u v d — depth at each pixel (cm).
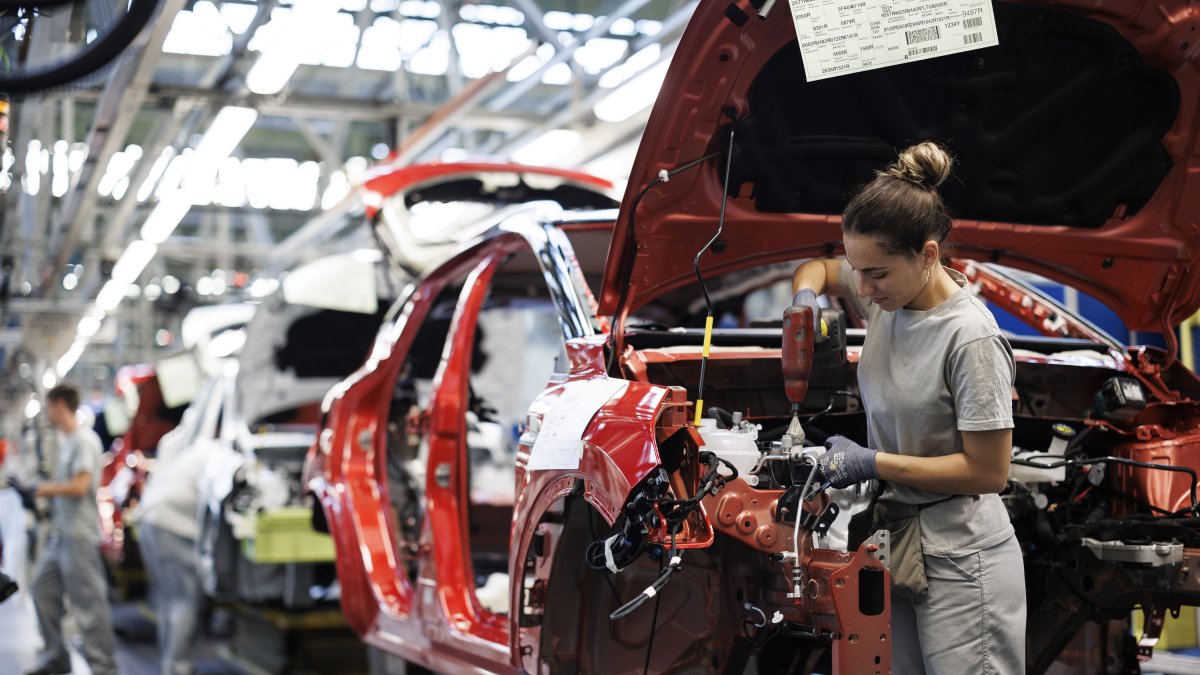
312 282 757
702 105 296
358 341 807
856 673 255
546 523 334
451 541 435
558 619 333
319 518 548
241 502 693
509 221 426
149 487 752
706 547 282
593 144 938
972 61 309
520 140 1019
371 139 1566
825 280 314
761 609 287
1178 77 318
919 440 265
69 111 1084
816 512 271
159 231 1295
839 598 255
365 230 1598
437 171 603
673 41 793
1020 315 435
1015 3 297
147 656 843
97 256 1465
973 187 333
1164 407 346
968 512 266
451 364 445
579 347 332
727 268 335
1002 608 265
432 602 431
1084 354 369
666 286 326
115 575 1113
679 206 315
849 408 335
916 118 318
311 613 686
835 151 320
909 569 269
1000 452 253
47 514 808
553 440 315
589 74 891
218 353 998
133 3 329
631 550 271
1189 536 305
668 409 281
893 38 284
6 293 1425
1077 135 330
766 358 321
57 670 745
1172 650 599
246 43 802
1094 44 311
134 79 771
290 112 995
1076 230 347
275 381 788
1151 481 325
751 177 318
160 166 1118
